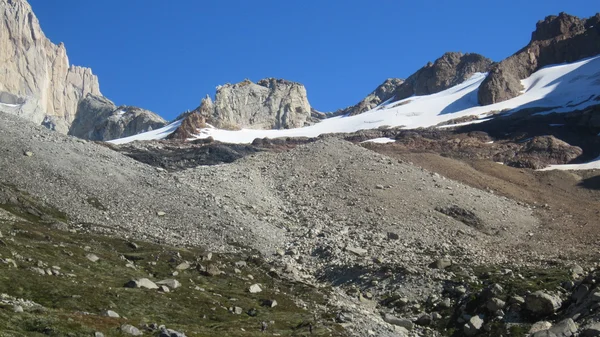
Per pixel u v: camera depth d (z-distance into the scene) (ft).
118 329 154.61
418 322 217.77
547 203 475.31
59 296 180.14
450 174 557.74
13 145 348.18
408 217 363.56
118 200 326.44
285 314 212.84
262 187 412.57
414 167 476.13
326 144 503.61
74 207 308.81
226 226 319.06
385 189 409.28
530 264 265.34
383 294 245.65
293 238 323.78
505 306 202.90
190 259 265.34
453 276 247.50
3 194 292.81
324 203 383.24
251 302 224.53
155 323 168.86
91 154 376.68
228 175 422.82
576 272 233.14
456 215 380.58
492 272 248.32
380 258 279.69
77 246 247.50
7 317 144.36
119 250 262.88
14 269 190.70
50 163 342.23
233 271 262.06
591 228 379.76
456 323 209.97
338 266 278.05
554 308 190.80
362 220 352.69
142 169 381.81
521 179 572.92
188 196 349.61
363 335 194.49
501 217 392.06
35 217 287.07
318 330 191.21
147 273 237.86
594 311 174.19
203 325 188.75
